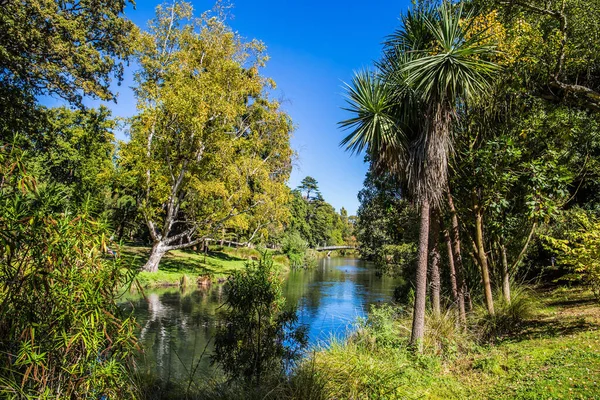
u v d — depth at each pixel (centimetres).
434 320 766
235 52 2241
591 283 710
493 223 829
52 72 1485
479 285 1051
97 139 2784
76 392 296
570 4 776
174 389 546
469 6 835
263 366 521
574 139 872
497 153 749
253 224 2748
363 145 715
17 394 264
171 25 2194
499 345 671
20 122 1543
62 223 286
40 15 1384
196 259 3116
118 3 1698
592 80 910
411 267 1465
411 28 755
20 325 280
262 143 2370
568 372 465
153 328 1116
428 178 675
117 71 1791
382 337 715
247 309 545
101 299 298
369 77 723
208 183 2142
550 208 723
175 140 2111
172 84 2034
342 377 503
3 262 277
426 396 478
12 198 286
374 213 1800
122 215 2261
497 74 756
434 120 668
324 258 6812
